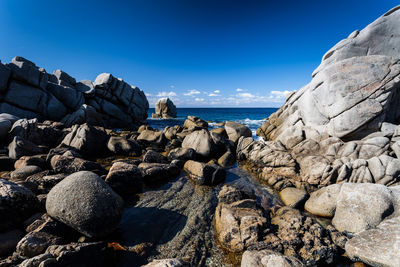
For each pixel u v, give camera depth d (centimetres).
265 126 1928
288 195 800
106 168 1056
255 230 512
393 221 491
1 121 1284
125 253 486
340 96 1136
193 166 1029
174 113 6334
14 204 495
